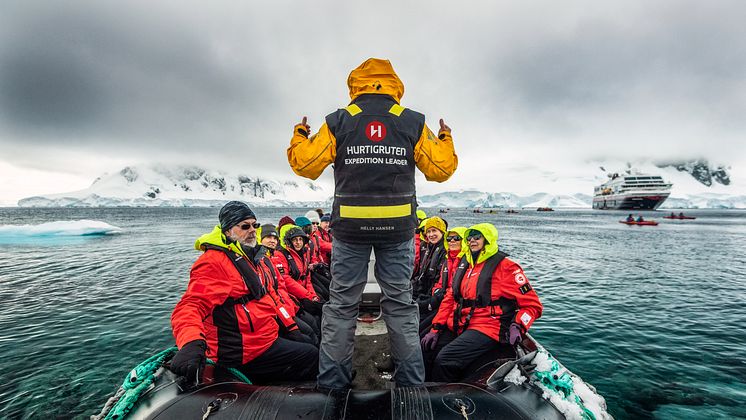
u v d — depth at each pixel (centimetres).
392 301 178
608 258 1452
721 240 2277
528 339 256
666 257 1480
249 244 242
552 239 2322
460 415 134
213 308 225
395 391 147
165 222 4800
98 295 813
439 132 187
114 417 149
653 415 362
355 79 175
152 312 684
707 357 488
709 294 846
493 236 285
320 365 179
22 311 689
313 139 166
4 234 2306
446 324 314
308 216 790
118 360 482
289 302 340
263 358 239
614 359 484
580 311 703
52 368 460
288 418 132
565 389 171
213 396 149
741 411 365
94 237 2355
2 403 384
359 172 160
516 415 139
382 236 163
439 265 456
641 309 719
